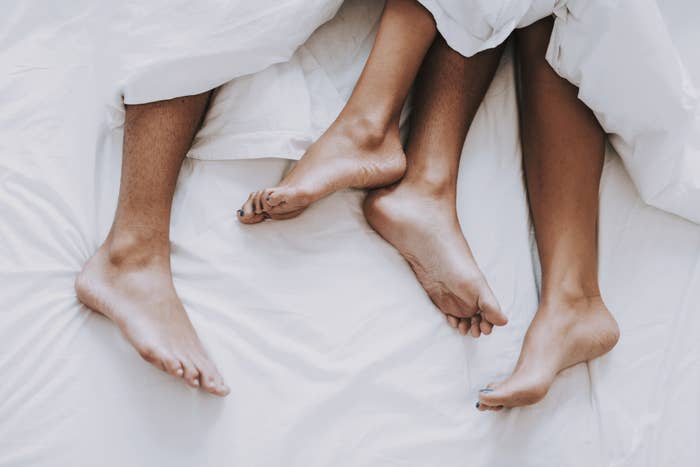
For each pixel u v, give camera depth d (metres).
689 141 1.05
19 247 0.93
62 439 0.82
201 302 0.92
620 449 0.90
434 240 0.96
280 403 0.87
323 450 0.85
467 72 1.04
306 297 0.93
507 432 0.90
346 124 0.99
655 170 1.02
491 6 0.95
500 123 1.10
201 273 0.94
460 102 1.04
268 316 0.92
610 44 0.95
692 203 1.03
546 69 1.05
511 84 1.13
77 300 0.91
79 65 1.06
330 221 0.98
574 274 0.99
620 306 1.01
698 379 0.95
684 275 1.02
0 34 1.07
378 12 1.15
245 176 0.99
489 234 1.02
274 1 0.95
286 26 0.97
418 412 0.89
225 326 0.91
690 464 0.90
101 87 1.03
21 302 0.90
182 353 0.86
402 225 0.97
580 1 0.95
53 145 1.01
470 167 1.06
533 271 1.03
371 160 0.99
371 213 0.99
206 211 0.97
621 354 0.97
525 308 1.00
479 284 0.93
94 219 0.98
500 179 1.06
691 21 1.17
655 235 1.04
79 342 0.88
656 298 1.01
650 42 0.94
